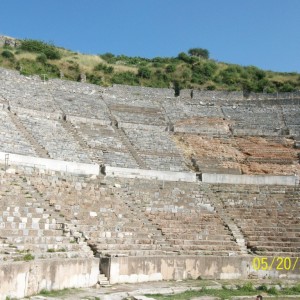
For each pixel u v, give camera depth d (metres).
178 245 24.95
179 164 38.19
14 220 20.83
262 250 26.30
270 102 51.75
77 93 47.25
